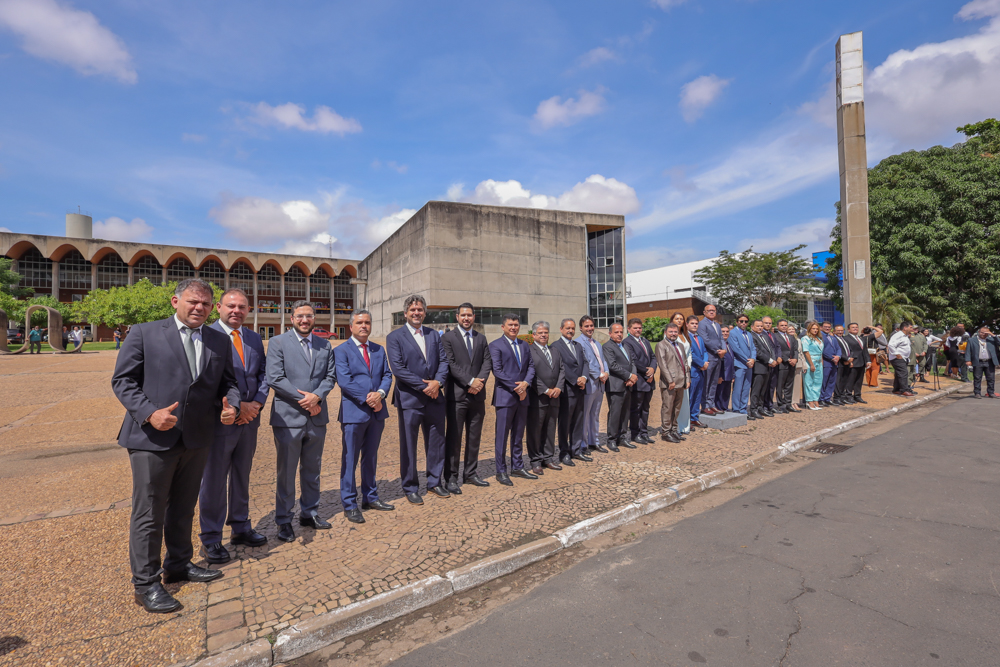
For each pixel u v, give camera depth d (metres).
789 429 7.34
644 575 3.14
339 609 2.71
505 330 5.27
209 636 2.49
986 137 23.09
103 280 49.62
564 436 5.70
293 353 3.85
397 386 4.55
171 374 2.85
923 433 7.07
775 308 35.16
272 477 5.39
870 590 2.84
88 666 2.25
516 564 3.35
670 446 6.48
